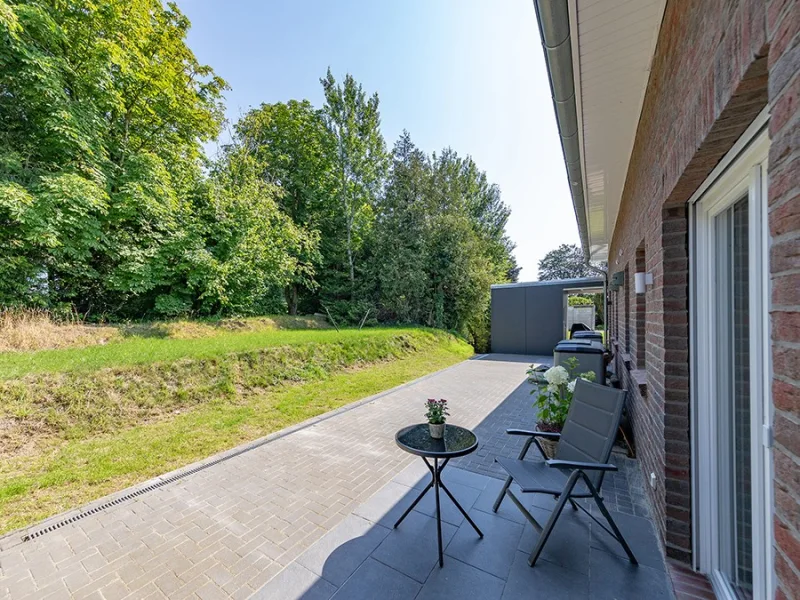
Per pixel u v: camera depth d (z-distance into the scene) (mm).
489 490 2936
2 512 2676
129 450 3770
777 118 807
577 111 2797
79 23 8094
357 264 16984
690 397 1969
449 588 1884
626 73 2590
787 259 793
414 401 5930
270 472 3312
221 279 10758
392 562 2090
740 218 1630
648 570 1992
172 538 2348
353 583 1932
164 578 1988
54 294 8289
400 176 17250
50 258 8094
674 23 1812
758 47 885
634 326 3957
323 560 2117
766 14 846
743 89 1019
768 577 1250
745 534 1662
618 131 3475
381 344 10086
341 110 15672
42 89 7230
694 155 1448
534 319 12492
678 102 1722
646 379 2781
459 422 4871
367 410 5367
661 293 2078
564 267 35188
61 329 7168
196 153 11375
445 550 2188
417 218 16609
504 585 1899
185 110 10367
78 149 8078
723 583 1760
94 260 9281
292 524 2488
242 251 11414
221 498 2852
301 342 8000
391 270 15352
